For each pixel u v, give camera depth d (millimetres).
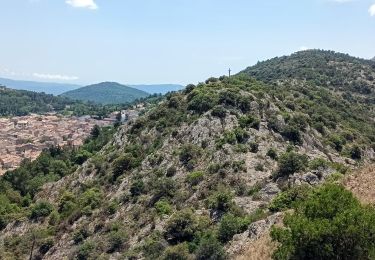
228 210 59062
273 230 27812
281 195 52906
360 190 38062
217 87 96312
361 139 96250
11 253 77875
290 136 81812
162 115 95250
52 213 83812
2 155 196375
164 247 57625
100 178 88812
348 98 146000
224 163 69938
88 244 66938
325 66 193000
